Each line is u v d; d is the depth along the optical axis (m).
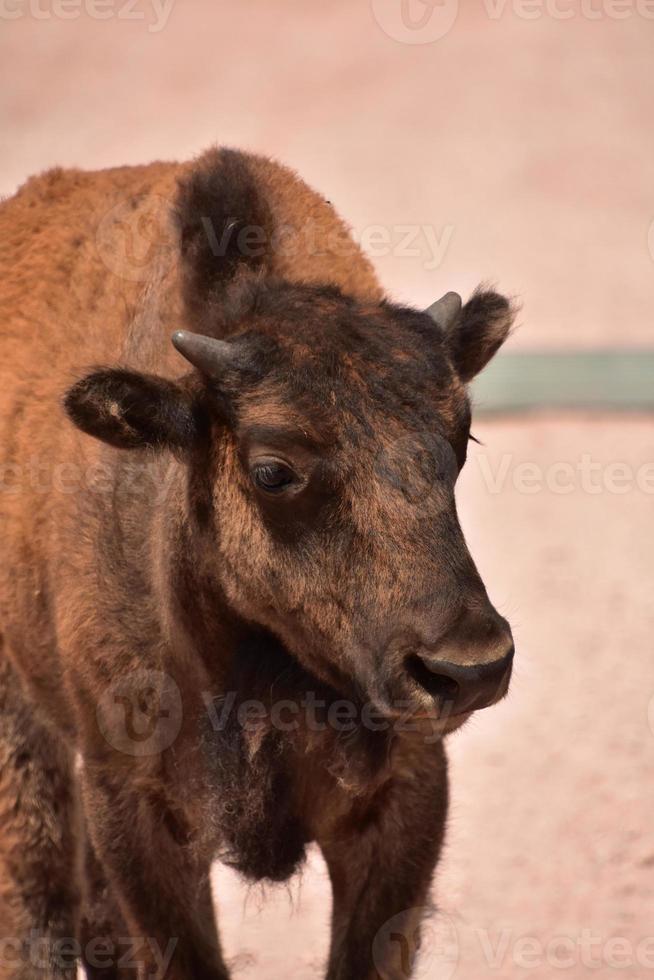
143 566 20.38
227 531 18.78
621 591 40.56
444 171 88.81
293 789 19.88
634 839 28.80
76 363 22.75
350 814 19.94
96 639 20.55
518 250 74.38
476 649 16.55
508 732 33.09
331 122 99.19
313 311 18.62
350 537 17.48
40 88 106.88
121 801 20.53
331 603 17.77
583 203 82.81
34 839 22.72
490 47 114.50
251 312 19.19
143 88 106.50
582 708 33.94
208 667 19.91
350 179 87.44
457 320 20.19
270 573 18.33
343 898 20.61
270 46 115.75
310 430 17.59
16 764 22.77
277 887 21.06
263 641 19.50
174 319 21.31
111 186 25.11
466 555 17.27
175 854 20.53
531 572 41.88
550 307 66.38
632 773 31.17
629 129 96.69
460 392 18.28
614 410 54.28
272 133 96.75
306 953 26.05
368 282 22.88
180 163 25.33
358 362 17.83
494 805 30.19
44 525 22.12
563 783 30.94
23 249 25.25
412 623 16.92
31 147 92.38
